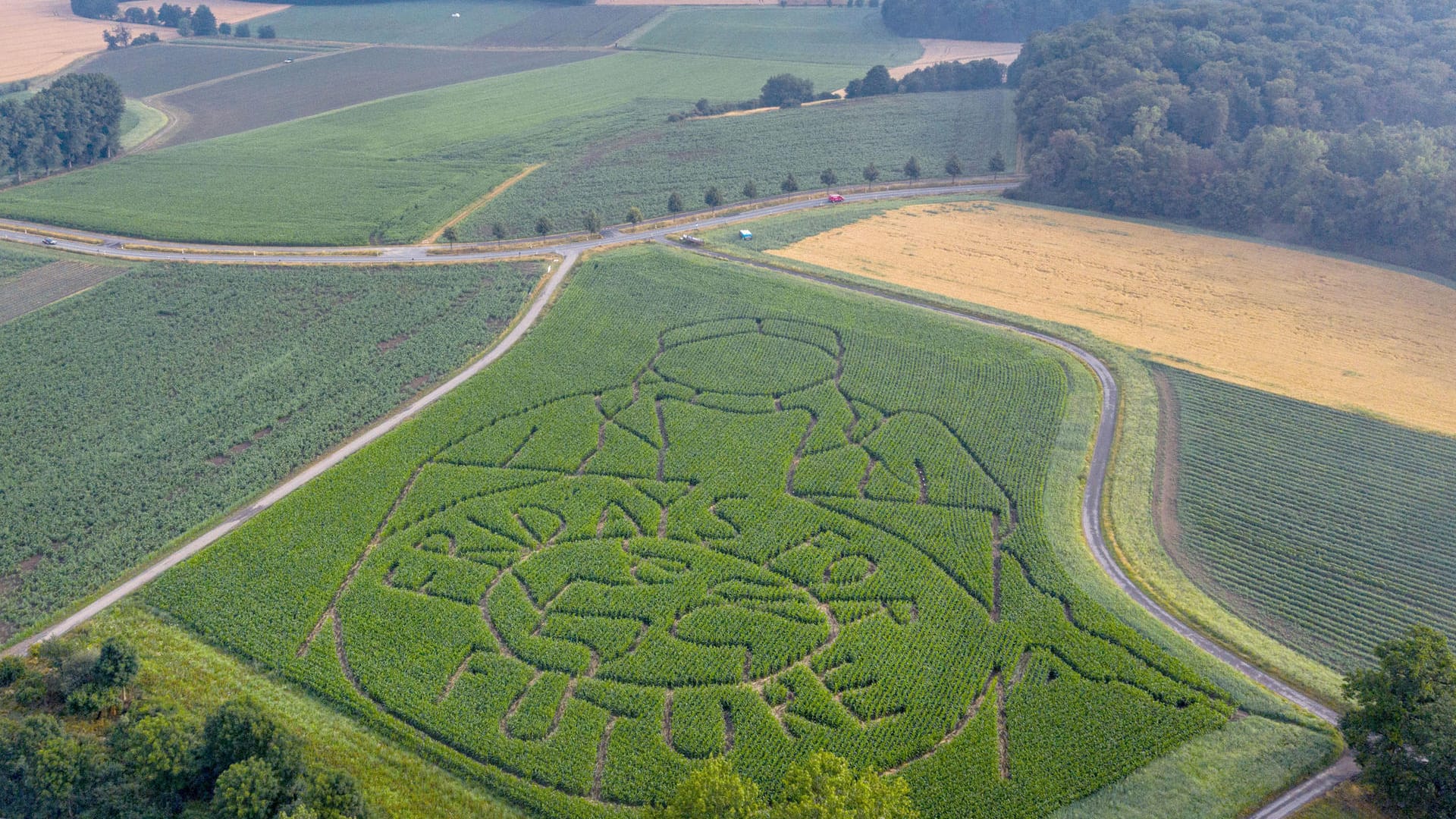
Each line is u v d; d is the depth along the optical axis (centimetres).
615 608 7744
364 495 9181
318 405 10850
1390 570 8194
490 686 7062
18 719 6362
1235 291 13188
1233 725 6619
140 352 11962
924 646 7350
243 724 6056
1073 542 8462
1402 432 9969
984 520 8769
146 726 6097
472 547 8500
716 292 13262
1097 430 10144
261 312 13000
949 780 6259
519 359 11638
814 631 7512
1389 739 5831
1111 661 7144
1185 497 9112
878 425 10238
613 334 12162
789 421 10319
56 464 9825
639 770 6381
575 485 9312
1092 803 6109
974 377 11050
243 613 7788
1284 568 8225
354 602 7894
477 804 6188
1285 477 9362
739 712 6806
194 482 9525
